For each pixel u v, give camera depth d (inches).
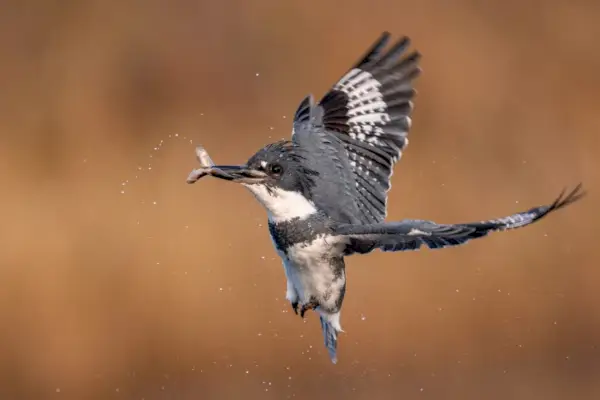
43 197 557.6
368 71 345.1
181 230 530.6
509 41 702.5
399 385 510.3
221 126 627.8
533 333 545.3
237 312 513.3
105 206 551.5
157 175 571.2
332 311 320.2
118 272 521.3
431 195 587.2
